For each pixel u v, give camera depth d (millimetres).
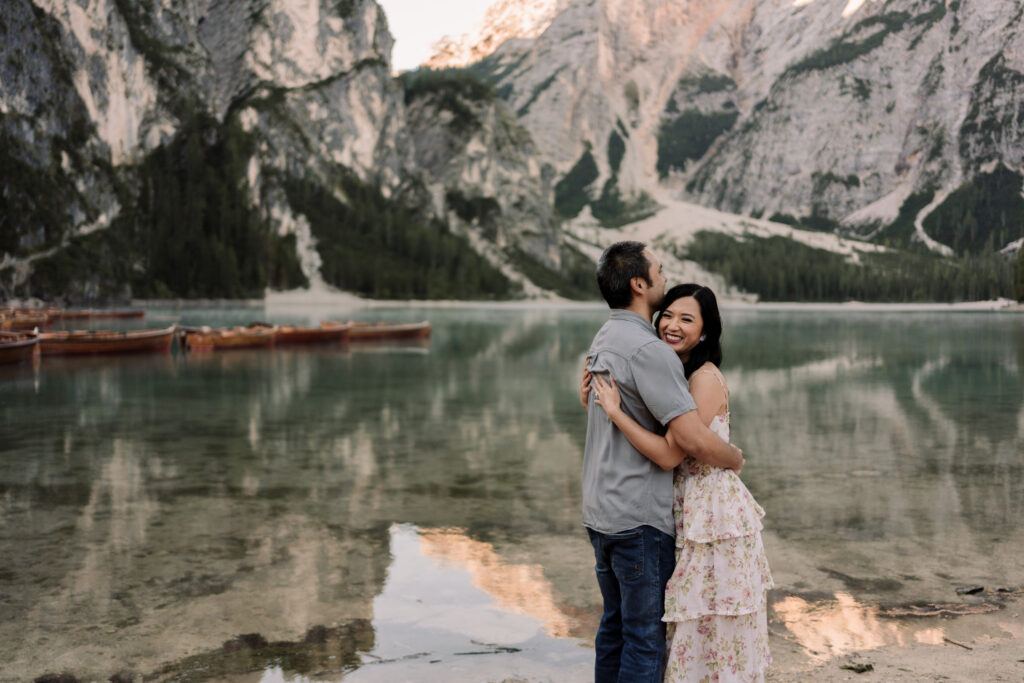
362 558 7695
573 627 5867
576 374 29969
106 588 6793
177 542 8250
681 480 3848
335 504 9977
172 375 29484
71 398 22438
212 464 12750
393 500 10203
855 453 13609
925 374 29703
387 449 14219
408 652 5375
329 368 32688
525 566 7410
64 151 168125
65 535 8523
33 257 150125
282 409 20078
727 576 3684
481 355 40688
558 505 9930
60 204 160250
